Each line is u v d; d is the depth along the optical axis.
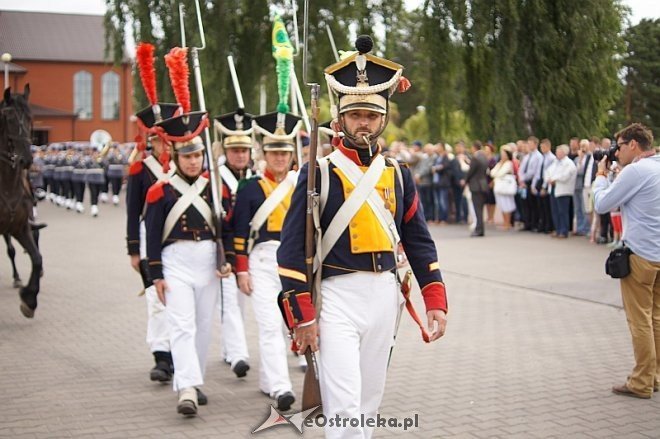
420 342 7.71
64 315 8.98
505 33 21.14
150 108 6.05
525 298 9.96
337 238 3.78
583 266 12.25
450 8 21.92
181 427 5.30
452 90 22.89
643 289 5.85
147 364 6.92
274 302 5.87
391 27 23.06
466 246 14.87
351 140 3.79
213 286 5.69
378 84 3.75
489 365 6.87
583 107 21.41
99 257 13.88
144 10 22.47
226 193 5.88
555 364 6.89
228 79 23.70
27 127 8.52
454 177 19.05
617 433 5.20
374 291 3.79
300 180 3.84
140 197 6.14
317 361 3.83
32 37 57.62
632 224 5.82
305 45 3.86
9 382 6.36
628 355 7.19
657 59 24.20
